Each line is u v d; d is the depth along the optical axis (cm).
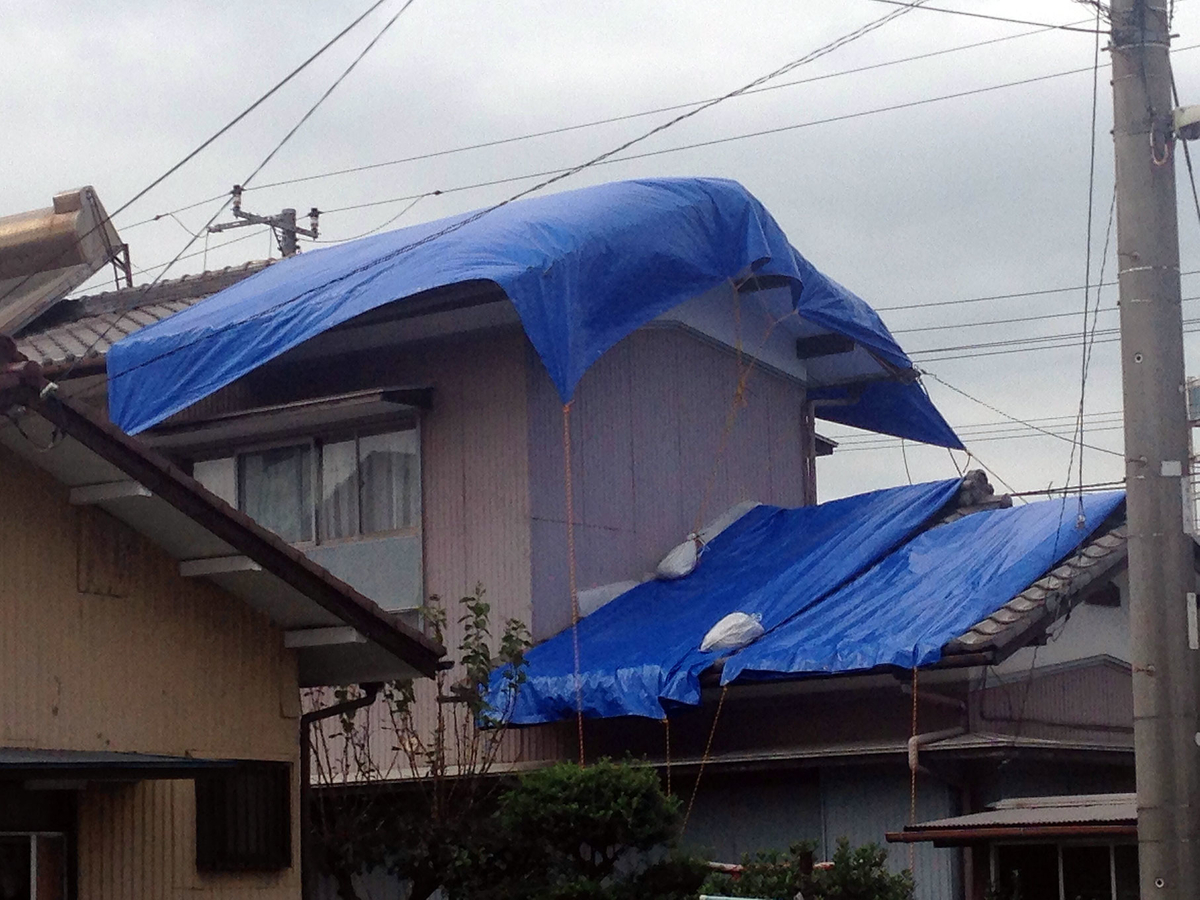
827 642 1628
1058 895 1242
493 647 1870
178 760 1059
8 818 1112
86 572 1165
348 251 2042
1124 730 1809
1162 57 982
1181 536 946
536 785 1402
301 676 1361
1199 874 916
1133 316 965
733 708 1756
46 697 1127
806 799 1678
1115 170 986
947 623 1596
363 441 1989
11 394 1042
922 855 1579
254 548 1184
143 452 1119
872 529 1906
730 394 2212
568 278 1745
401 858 1544
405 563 1938
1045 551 1694
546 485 1909
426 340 1975
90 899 1141
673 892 1372
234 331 1830
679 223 1903
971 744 1535
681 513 2089
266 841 1253
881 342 2203
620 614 1909
